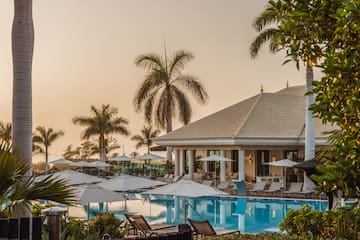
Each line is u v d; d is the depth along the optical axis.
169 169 43.44
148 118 44.00
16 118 10.16
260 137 33.91
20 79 10.23
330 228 9.04
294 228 9.91
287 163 31.95
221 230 17.09
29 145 10.16
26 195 7.17
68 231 11.10
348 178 3.49
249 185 32.09
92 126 54.59
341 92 3.60
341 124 3.64
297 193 28.25
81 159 57.34
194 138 36.38
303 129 35.59
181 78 44.16
